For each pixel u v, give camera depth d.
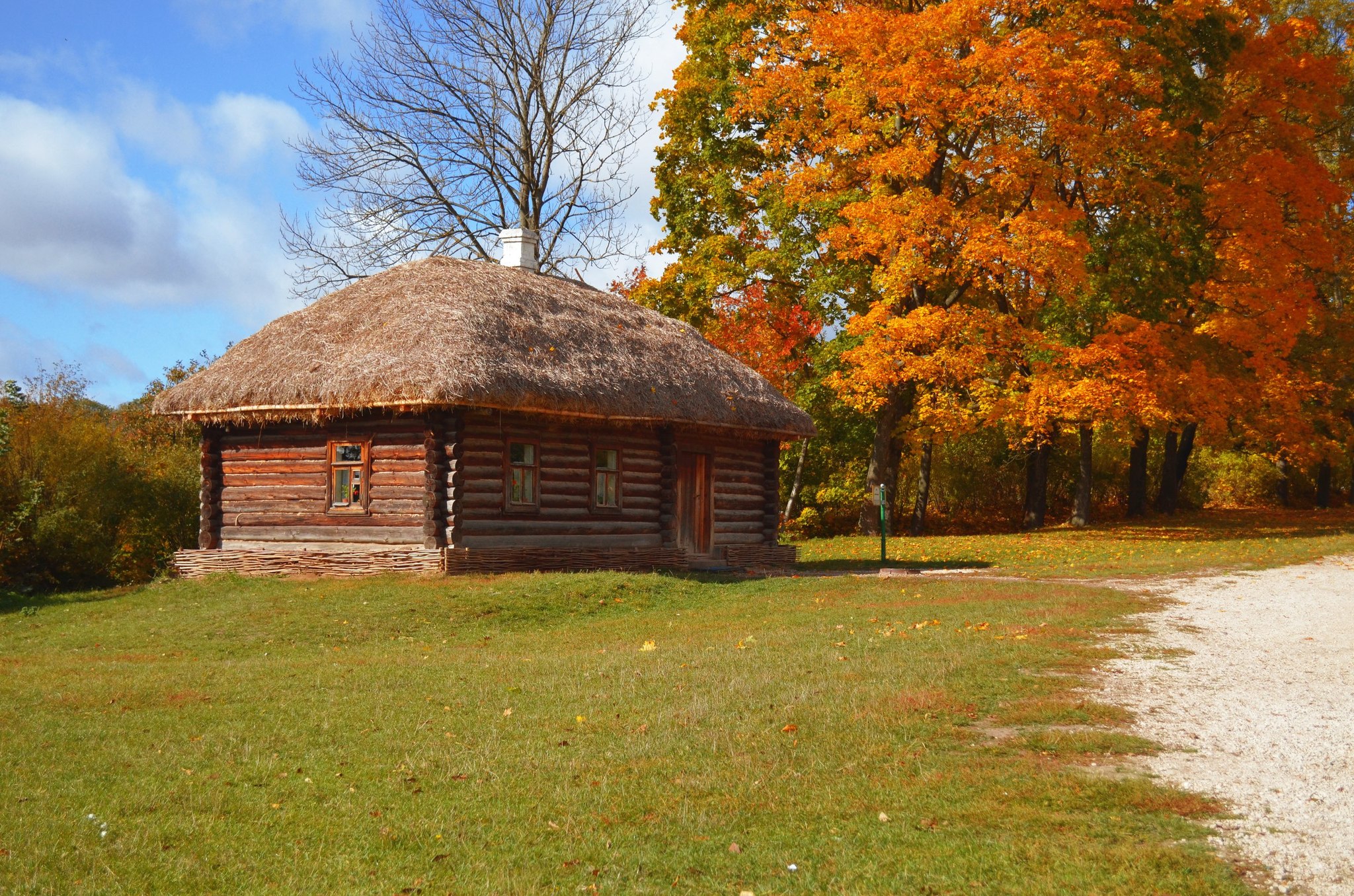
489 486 20.77
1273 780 7.30
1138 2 32.56
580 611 17.97
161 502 27.44
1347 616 14.40
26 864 6.59
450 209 37.00
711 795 7.60
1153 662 11.19
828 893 5.93
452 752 8.85
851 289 36.75
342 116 36.34
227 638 15.83
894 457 40.94
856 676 10.95
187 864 6.59
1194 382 30.38
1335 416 43.62
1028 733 8.59
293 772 8.45
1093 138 29.36
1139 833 6.46
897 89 29.27
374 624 16.30
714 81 34.41
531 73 36.66
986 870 6.09
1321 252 32.66
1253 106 33.81
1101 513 47.34
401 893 6.14
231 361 21.83
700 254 34.16
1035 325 34.88
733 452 26.61
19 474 25.53
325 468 21.36
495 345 19.94
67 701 11.17
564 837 6.94
